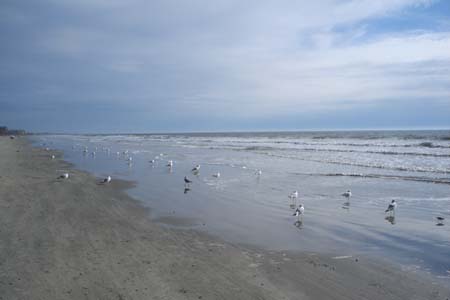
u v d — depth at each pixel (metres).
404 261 11.97
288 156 50.88
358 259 12.12
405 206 20.14
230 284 9.81
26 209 16.91
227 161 45.38
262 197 22.59
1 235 12.98
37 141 102.50
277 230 15.47
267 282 10.09
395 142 75.38
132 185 26.78
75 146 79.00
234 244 13.52
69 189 22.83
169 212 18.44
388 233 15.11
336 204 20.67
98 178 29.62
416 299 9.27
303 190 24.97
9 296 8.58
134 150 68.06
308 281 10.27
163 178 30.66
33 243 12.29
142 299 8.64
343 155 50.44
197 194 23.52
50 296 8.64
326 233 15.11
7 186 22.19
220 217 17.55
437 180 28.67
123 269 10.42
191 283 9.73
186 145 86.56
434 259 12.16
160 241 13.37
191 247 12.90
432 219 17.36
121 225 15.30
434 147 58.78
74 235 13.41
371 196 22.92
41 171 31.44
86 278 9.71
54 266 10.41
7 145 68.75
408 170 34.34
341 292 9.62
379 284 10.14
